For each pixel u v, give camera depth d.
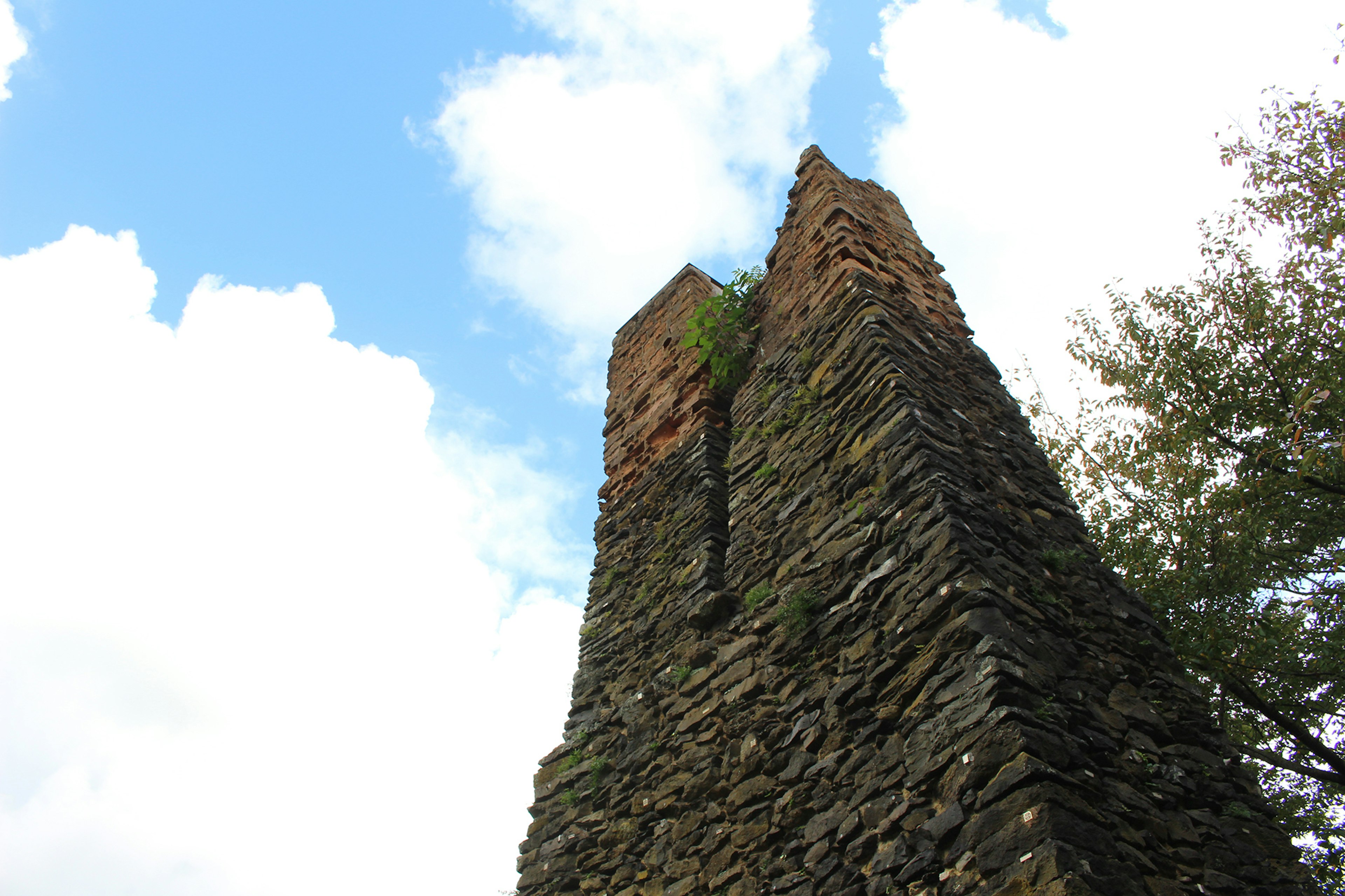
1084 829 5.54
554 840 11.06
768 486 11.48
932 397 10.52
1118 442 16.27
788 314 14.15
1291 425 12.27
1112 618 8.59
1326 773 13.16
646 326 18.92
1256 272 15.63
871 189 16.64
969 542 7.89
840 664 8.30
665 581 12.78
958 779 6.29
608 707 12.13
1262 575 14.18
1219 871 6.26
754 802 8.34
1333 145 14.74
